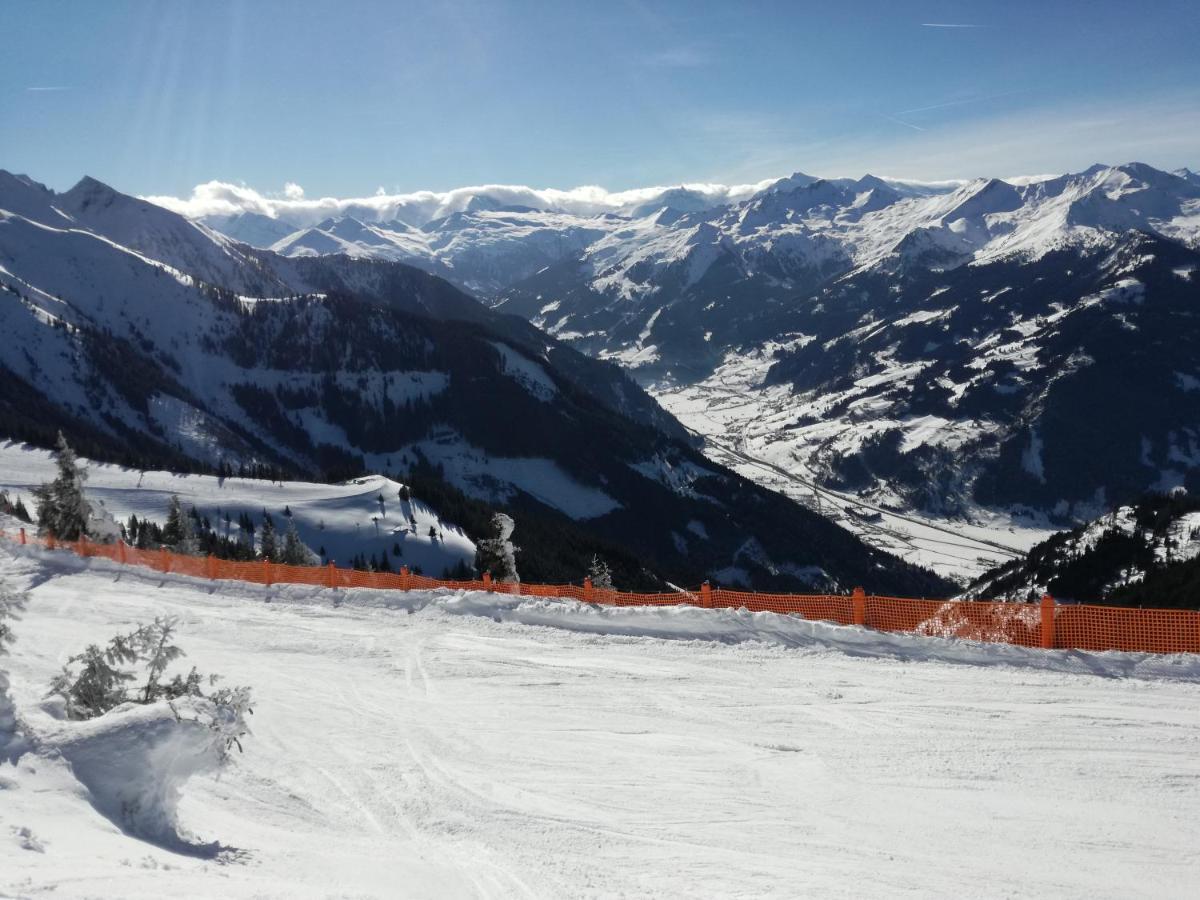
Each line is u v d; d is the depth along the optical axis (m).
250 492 112.38
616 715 12.64
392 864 7.21
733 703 12.99
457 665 16.23
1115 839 8.05
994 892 7.02
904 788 9.43
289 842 7.46
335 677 15.61
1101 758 10.12
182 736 6.88
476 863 7.44
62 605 22.92
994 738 10.94
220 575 28.20
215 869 5.89
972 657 14.77
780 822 8.56
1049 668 14.02
